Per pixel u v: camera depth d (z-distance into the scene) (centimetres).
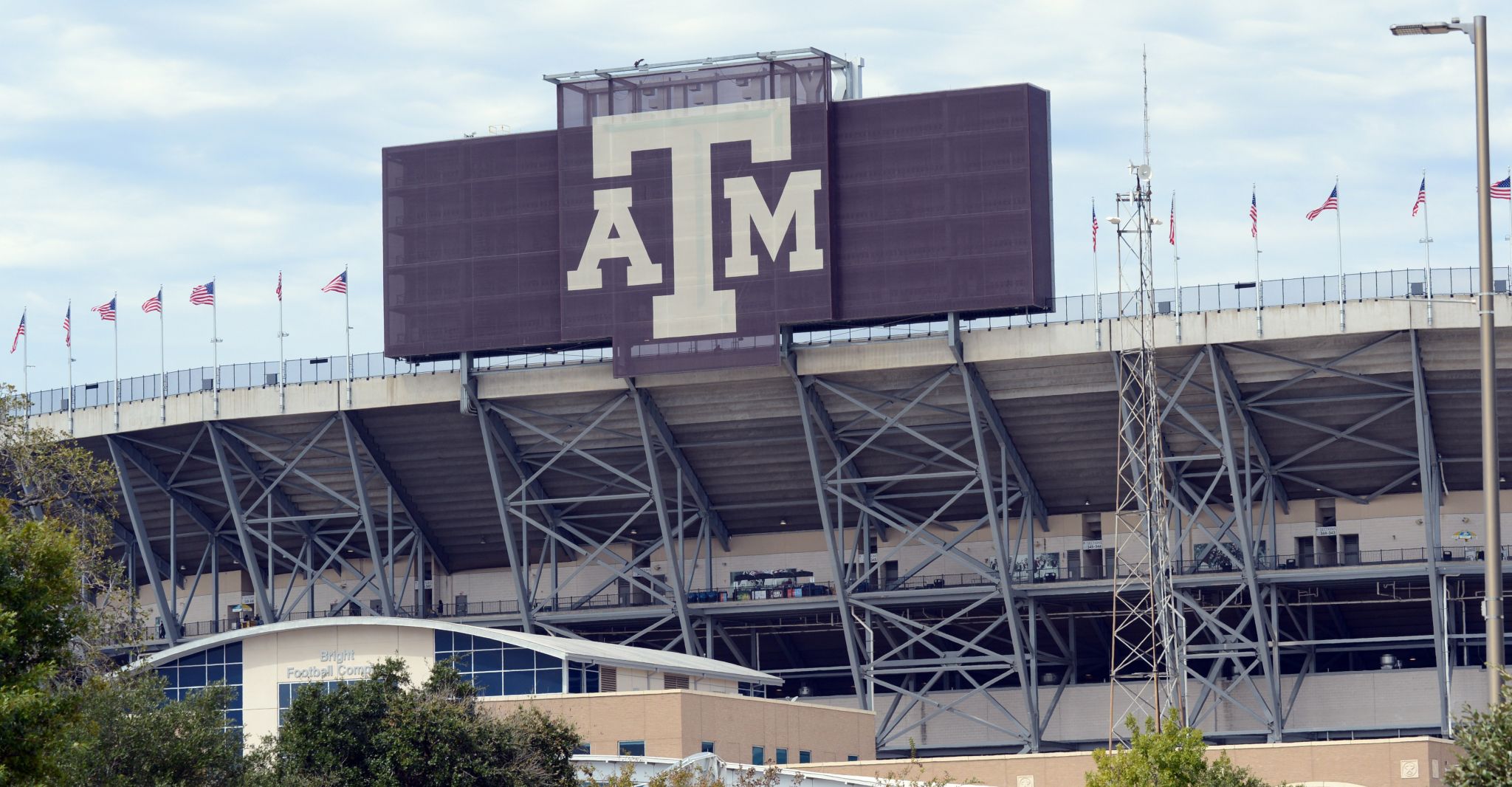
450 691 8025
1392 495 12838
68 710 4628
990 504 12394
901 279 12125
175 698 10669
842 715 10850
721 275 12331
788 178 12294
